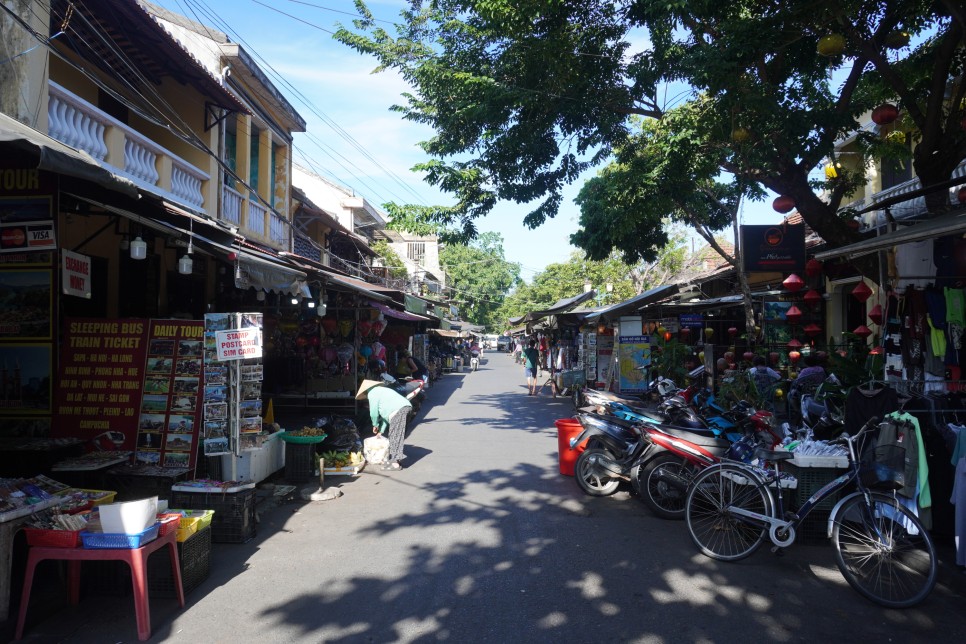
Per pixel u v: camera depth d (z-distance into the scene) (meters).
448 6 11.05
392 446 8.99
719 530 5.62
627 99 10.16
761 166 8.39
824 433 6.79
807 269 11.48
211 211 11.87
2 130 3.67
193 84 10.82
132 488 5.92
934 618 4.23
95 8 8.12
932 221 6.24
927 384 6.53
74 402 6.60
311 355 13.84
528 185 11.61
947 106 9.53
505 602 4.47
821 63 9.16
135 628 4.08
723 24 8.14
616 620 4.19
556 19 9.28
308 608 4.38
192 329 6.75
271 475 8.14
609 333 16.42
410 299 15.13
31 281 6.25
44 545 4.03
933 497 5.48
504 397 19.97
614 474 7.32
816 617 4.24
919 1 7.78
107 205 5.54
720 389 9.16
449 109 11.20
